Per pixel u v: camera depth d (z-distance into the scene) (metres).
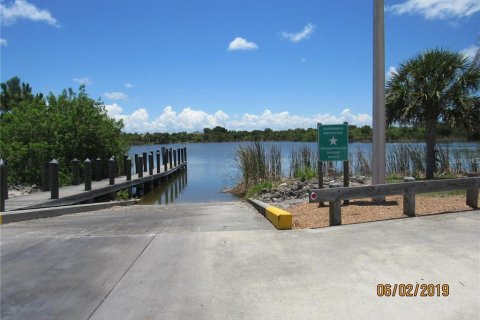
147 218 9.48
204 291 4.54
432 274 4.88
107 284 4.78
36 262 5.56
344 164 9.72
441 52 14.24
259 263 5.36
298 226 7.54
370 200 9.82
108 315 4.04
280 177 18.30
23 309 4.18
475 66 14.01
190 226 7.90
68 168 19.39
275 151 19.19
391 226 7.14
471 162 16.84
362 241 6.24
